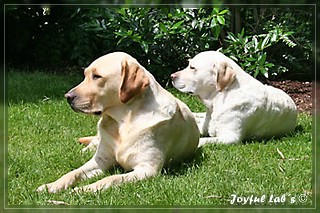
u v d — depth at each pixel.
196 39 11.62
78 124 8.63
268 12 13.02
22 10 14.23
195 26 11.38
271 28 12.15
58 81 12.45
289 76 12.92
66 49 14.48
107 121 6.01
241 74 7.86
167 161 6.15
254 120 7.79
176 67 12.20
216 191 5.53
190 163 6.42
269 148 7.33
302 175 6.16
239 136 7.69
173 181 5.66
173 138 6.08
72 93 5.84
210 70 7.72
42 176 6.09
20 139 7.67
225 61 7.75
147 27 11.46
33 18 14.45
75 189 5.45
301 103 10.69
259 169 6.32
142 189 5.42
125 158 5.84
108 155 6.07
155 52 11.95
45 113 9.30
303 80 12.71
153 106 5.90
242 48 11.08
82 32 13.79
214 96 7.80
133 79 5.74
